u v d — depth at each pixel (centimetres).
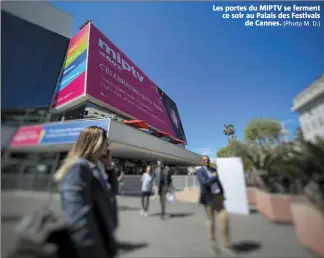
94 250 83
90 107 1174
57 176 95
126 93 1553
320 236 75
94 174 106
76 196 87
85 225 84
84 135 113
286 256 78
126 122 1379
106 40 1568
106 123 891
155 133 1321
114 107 1338
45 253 86
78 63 1243
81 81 1169
